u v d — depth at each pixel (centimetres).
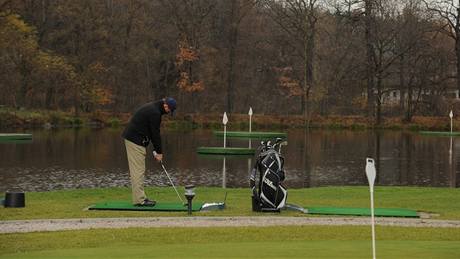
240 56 6775
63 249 934
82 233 1109
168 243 1006
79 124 6084
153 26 6588
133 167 1462
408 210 1506
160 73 6631
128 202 1548
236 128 6006
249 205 1550
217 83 6775
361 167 2877
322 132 5603
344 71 6550
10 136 4200
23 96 6100
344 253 855
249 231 1139
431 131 5912
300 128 6112
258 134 4703
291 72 6662
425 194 1842
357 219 1339
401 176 2589
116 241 1027
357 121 6191
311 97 6469
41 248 962
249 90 6925
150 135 1451
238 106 6894
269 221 1288
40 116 5850
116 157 3162
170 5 6438
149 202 1475
